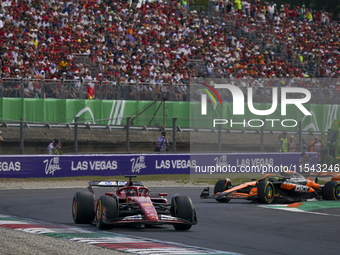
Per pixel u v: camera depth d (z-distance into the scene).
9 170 70.50
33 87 84.56
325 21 194.88
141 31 133.25
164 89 96.44
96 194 60.75
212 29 154.25
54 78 96.81
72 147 84.50
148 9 146.50
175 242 29.17
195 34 146.75
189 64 132.38
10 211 43.56
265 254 26.45
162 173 82.00
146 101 94.38
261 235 33.03
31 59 99.06
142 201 33.06
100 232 31.55
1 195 57.16
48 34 111.56
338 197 56.94
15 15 109.69
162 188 69.81
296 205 51.56
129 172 79.25
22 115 82.88
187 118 87.25
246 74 138.88
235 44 152.75
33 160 72.25
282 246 29.02
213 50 142.62
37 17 113.75
